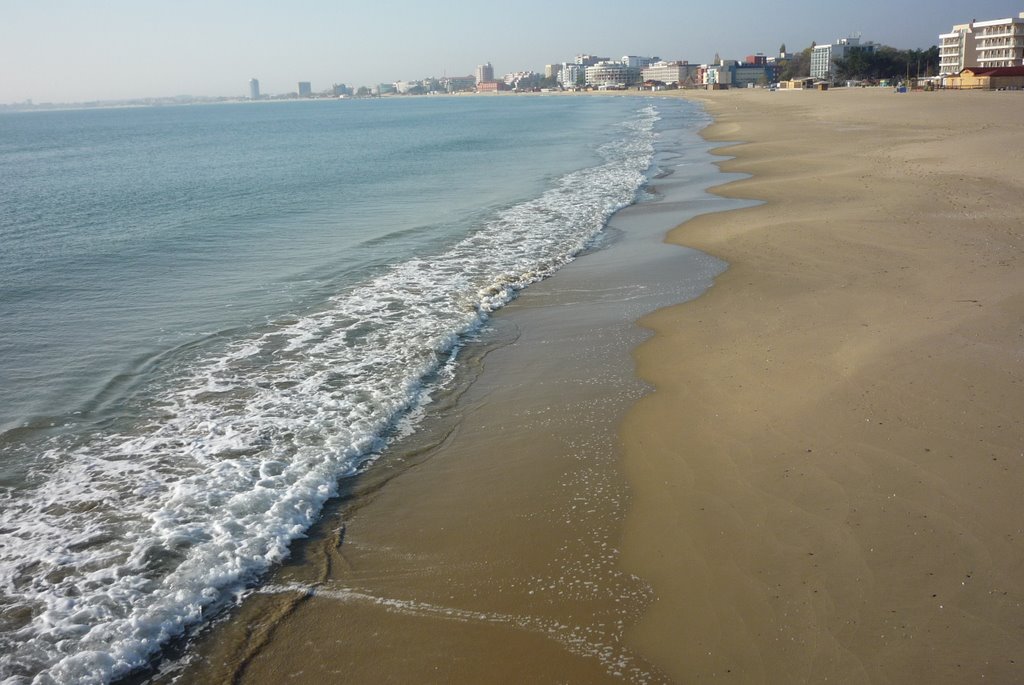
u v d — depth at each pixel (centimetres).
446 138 5994
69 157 5488
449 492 734
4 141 8350
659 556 608
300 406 929
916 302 1127
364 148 5219
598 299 1338
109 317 1302
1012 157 2627
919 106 6381
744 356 992
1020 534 584
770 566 579
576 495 711
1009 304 1079
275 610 572
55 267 1669
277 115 16038
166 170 4069
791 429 778
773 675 477
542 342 1139
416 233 1959
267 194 2805
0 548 650
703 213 2064
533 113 11012
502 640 530
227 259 1725
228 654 530
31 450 828
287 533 668
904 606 523
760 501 662
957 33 12669
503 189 2742
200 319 1281
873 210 1867
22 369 1063
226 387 992
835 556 581
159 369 1059
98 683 505
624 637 525
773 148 3731
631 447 792
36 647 535
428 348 1109
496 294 1377
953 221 1688
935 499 635
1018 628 496
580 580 589
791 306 1179
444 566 618
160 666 522
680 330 1133
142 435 862
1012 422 744
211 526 679
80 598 586
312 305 1345
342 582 604
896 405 797
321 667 514
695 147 4147
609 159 3697
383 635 541
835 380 870
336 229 2056
